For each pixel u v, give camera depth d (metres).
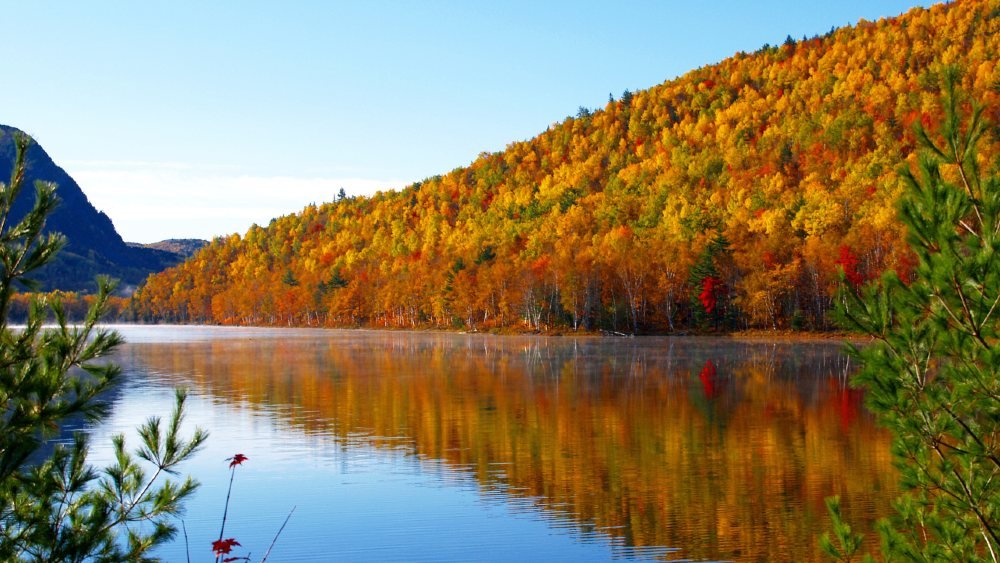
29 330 8.77
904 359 8.49
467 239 192.50
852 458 26.42
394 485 23.66
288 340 118.19
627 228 147.62
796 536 18.75
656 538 18.77
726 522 19.86
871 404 8.66
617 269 118.75
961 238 8.02
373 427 33.38
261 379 54.09
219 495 22.61
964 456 8.67
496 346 92.25
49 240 8.77
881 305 8.55
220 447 29.17
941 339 8.10
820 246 103.75
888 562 9.07
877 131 161.25
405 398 42.97
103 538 9.74
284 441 30.31
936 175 8.15
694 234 132.75
